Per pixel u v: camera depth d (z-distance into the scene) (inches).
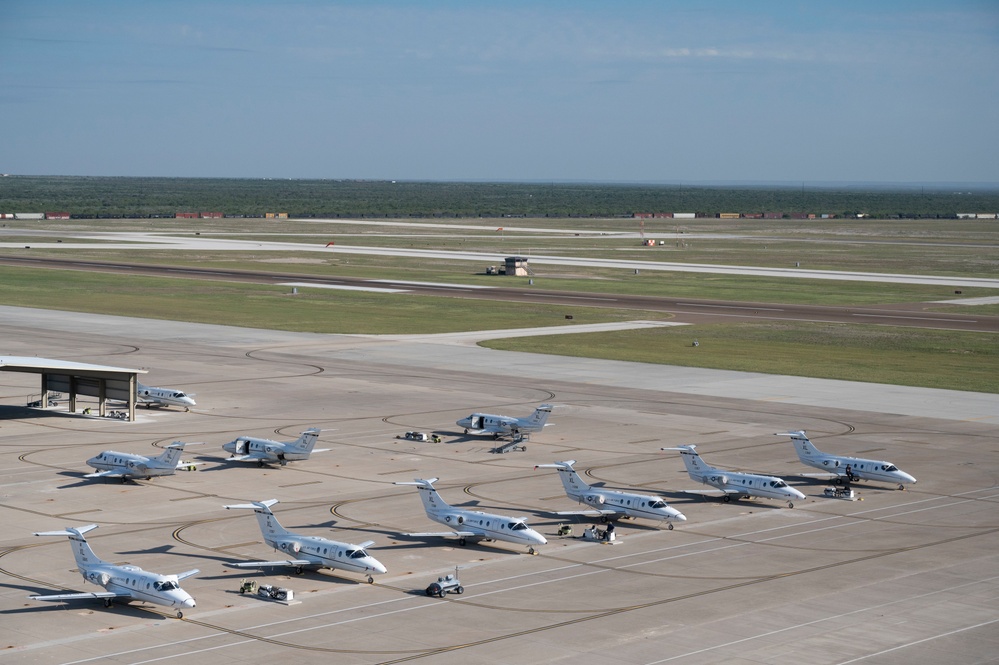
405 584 2541.8
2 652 2097.7
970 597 2507.4
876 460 3759.8
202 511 3117.6
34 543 2790.4
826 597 2492.6
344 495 3321.9
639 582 2581.2
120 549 2753.4
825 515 3221.0
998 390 5270.7
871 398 5024.6
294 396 4842.5
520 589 2518.5
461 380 5300.2
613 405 4766.2
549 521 3105.3
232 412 4503.0
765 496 3299.7
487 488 3440.0
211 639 2183.8
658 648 2171.5
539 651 2149.4
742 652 2159.2
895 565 2741.1
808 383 5383.9
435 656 2116.1
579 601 2442.2
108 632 2213.3
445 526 3014.3
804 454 3666.3
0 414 4448.8
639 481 3567.9
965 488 3538.4
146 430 4180.6
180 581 2524.6
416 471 3631.9
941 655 2159.2
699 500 3373.5
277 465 3686.0
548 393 5012.3
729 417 4566.9
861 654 2155.5
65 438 4025.6
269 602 2405.3
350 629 2250.2
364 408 4616.1
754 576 2640.3
